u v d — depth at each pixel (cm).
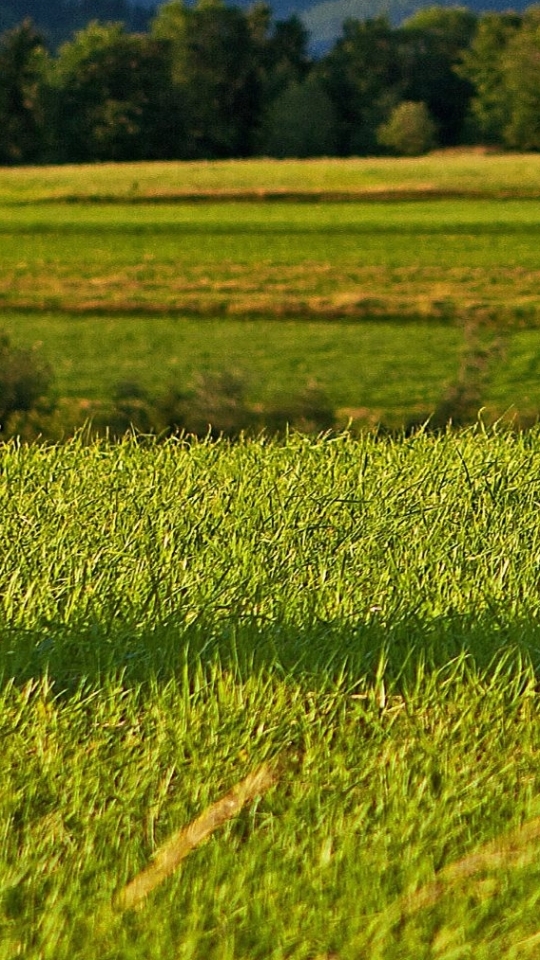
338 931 885
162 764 1099
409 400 7556
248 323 10406
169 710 1177
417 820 1020
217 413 4394
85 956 862
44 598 1394
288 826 1009
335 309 10531
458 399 4738
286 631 1338
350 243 14462
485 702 1198
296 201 18362
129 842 985
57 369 8612
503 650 1313
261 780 1038
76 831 1012
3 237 15688
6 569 1501
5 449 2672
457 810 1022
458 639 1327
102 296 11494
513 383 7450
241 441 2844
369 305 10600
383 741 1150
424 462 2322
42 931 880
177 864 959
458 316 10244
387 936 877
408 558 1566
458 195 18125
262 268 12975
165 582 1453
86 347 9450
